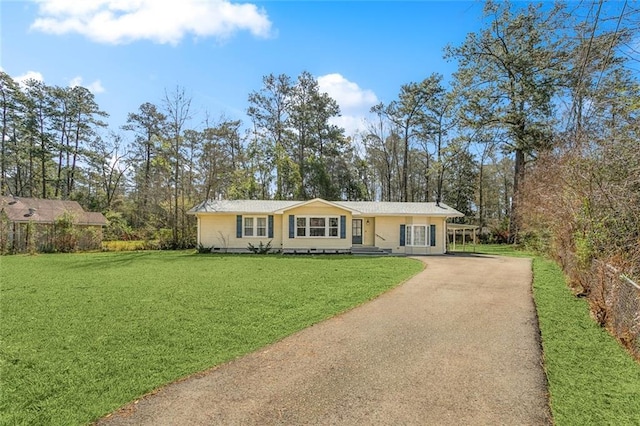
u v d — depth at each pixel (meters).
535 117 24.86
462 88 27.33
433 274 12.27
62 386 4.08
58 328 6.20
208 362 4.77
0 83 34.12
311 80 38.81
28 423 3.34
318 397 3.82
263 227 22.58
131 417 3.45
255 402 3.72
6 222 22.25
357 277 11.65
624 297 5.46
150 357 4.93
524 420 3.36
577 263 9.02
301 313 7.15
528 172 22.44
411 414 3.47
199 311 7.31
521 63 24.12
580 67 7.08
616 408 3.54
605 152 7.96
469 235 35.22
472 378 4.25
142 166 41.25
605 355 4.97
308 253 21.84
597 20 5.45
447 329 6.14
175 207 26.00
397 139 40.66
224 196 33.16
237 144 37.62
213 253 21.88
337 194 38.09
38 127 36.53
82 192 39.12
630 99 7.82
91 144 39.81
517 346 5.32
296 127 39.22
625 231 7.23
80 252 22.91
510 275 12.02
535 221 17.97
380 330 6.10
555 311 7.28
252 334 5.88
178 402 3.72
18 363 4.71
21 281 11.10
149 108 40.97
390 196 41.06
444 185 42.25
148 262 16.59
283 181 35.75
